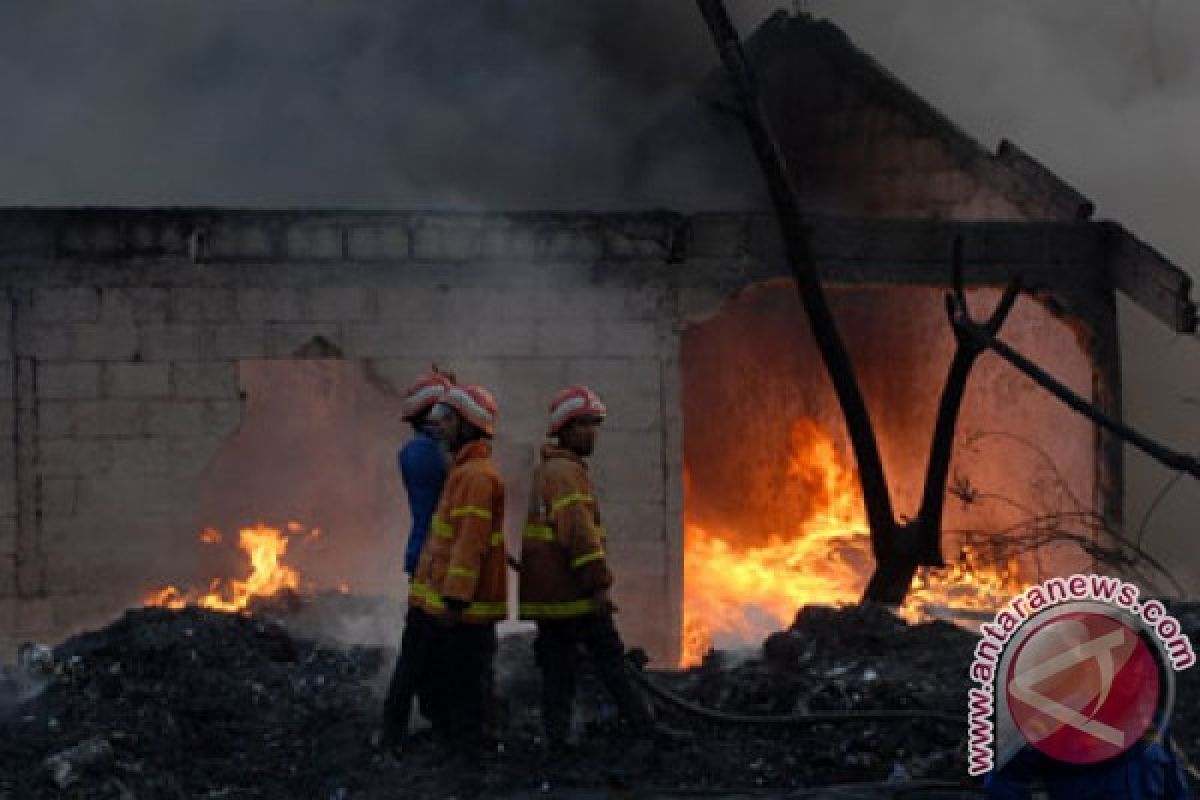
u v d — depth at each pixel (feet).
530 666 30.55
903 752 24.94
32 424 54.24
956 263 42.09
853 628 30.58
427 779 24.12
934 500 43.24
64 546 54.34
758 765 24.76
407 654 24.68
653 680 29.63
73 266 54.44
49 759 23.76
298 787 24.38
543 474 24.77
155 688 27.43
